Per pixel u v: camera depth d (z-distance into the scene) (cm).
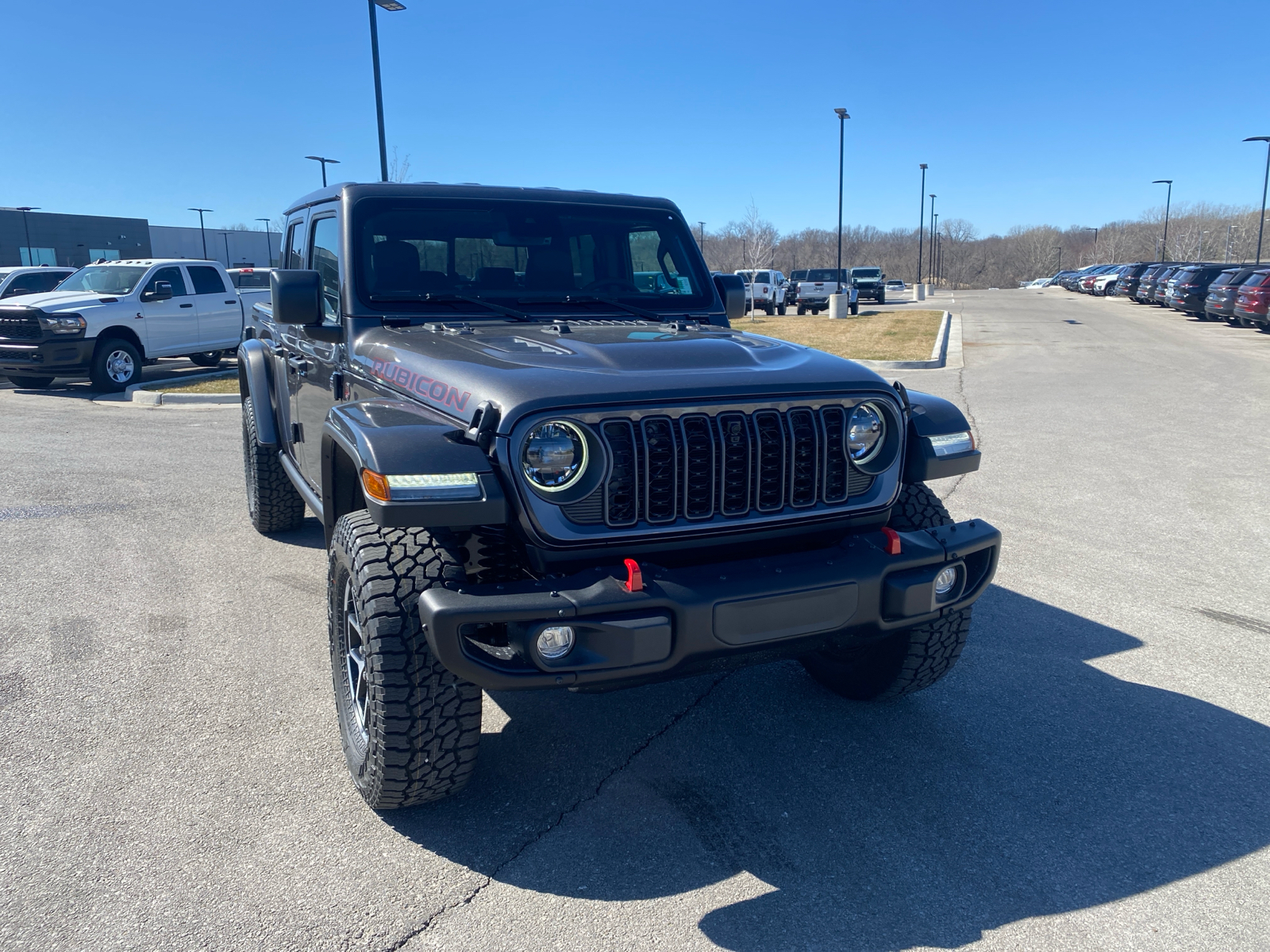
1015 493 724
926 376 1502
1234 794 321
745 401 285
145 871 275
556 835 297
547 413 263
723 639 270
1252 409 1148
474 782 328
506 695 398
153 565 561
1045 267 13788
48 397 1362
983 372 1561
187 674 411
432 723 279
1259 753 348
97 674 410
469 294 401
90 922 253
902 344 1973
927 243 13588
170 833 294
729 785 328
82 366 1364
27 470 823
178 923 253
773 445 289
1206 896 267
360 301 380
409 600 276
